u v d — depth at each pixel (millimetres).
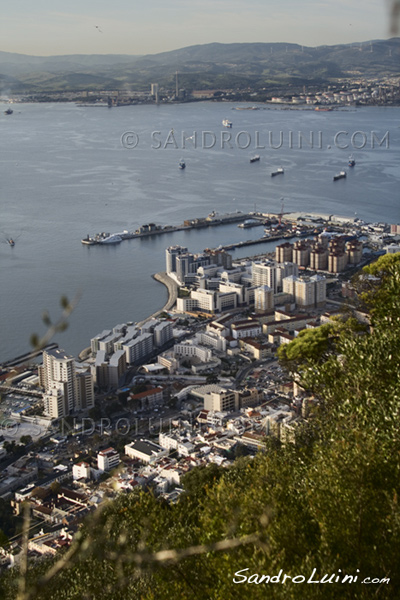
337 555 28297
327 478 32844
